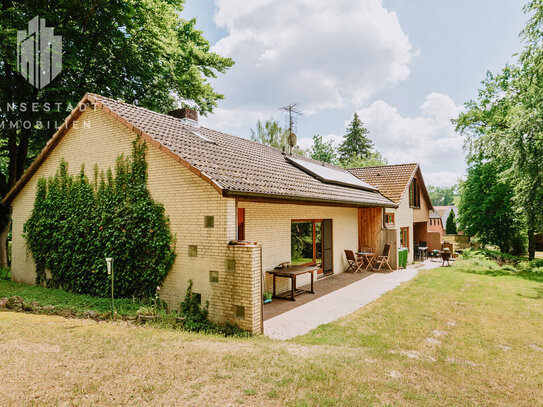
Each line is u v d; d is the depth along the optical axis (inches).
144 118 392.2
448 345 255.3
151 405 138.4
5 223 613.0
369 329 291.3
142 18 604.4
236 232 293.1
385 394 164.2
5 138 619.2
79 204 393.4
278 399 149.5
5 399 137.9
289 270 405.1
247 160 420.2
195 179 302.0
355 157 2162.9
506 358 232.5
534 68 602.5
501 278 569.6
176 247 311.4
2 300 342.0
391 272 615.5
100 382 157.8
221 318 280.7
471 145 679.1
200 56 758.5
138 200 338.3
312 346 241.3
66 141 410.0
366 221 676.1
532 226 652.1
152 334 243.4
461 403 162.9
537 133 587.8
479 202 1153.4
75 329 250.5
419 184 970.7
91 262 377.4
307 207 497.4
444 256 794.2
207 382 162.6
